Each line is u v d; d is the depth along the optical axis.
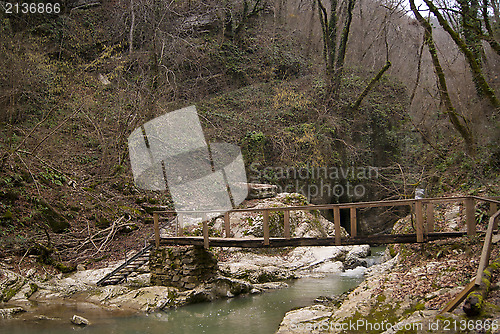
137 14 16.80
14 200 10.45
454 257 6.45
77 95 13.56
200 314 7.20
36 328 6.06
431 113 15.51
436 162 12.50
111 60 15.52
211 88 19.00
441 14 12.06
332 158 18.70
